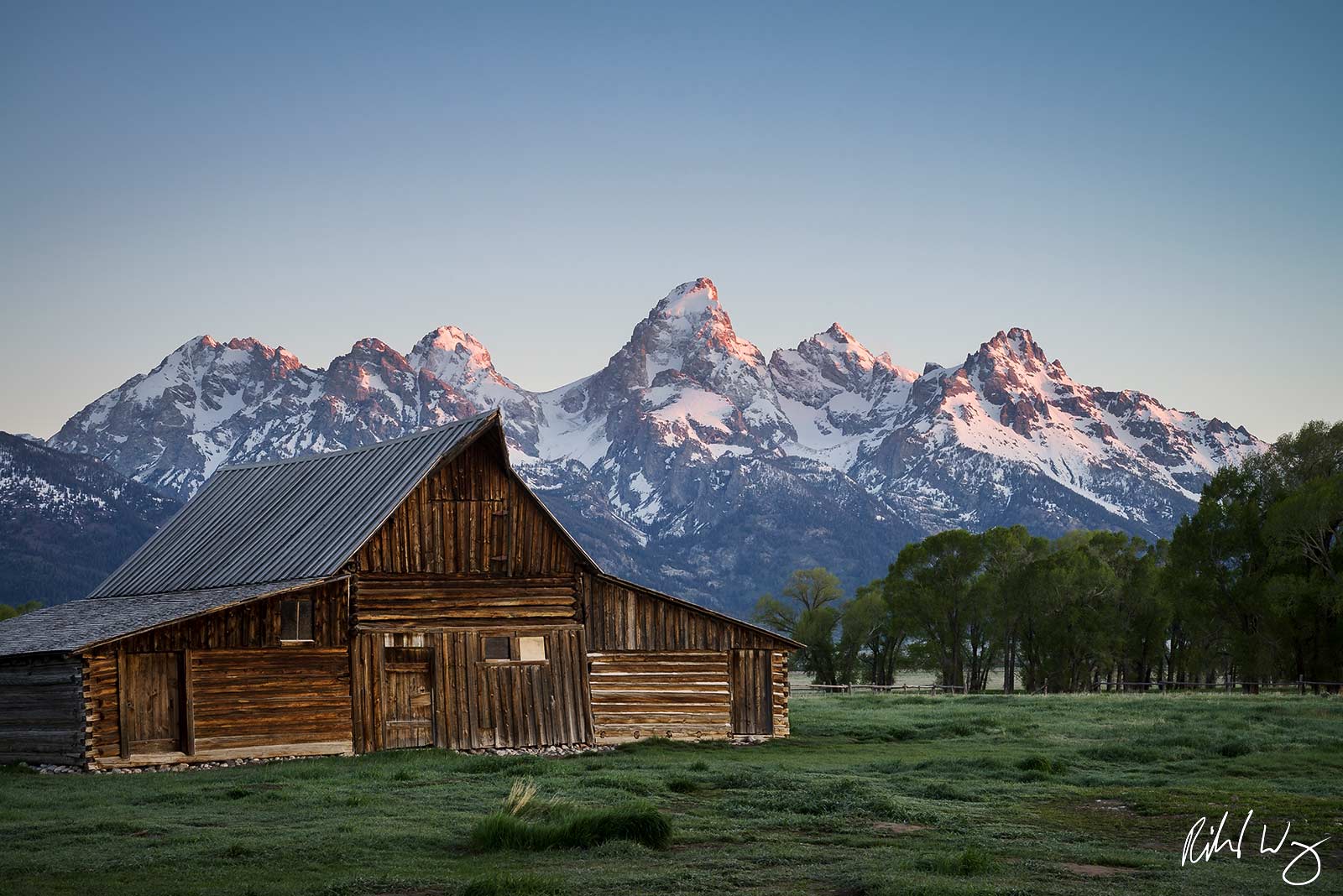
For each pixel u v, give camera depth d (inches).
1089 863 846.5
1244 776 1315.2
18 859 828.0
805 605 5629.9
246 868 807.1
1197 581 3240.7
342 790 1173.7
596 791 1162.0
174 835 924.0
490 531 1739.7
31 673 1528.1
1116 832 973.8
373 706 1620.3
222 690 1515.7
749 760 1534.2
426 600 1681.8
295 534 1776.6
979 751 1598.2
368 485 1771.7
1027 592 4060.0
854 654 5251.0
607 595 1802.4
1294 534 2960.1
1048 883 765.3
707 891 738.8
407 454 1780.3
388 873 795.4
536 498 1768.0
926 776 1315.2
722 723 1833.2
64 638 1508.4
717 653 1852.9
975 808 1088.8
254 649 1549.0
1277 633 3053.6
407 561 1679.4
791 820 1014.4
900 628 4503.0
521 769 1343.5
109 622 1590.8
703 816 1037.8
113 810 1067.9
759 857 846.5
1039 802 1130.0
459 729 1668.3
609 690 1784.0
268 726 1540.4
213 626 1521.9
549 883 730.8
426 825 973.2
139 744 1460.4
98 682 1439.5
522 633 1734.7
